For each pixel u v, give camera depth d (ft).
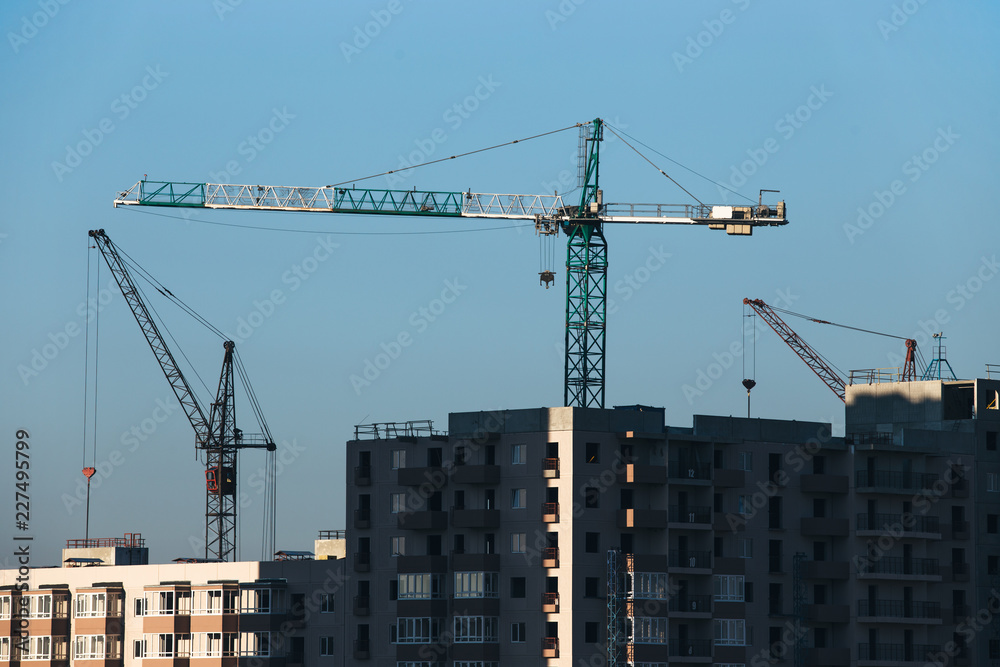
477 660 614.75
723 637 622.13
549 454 616.39
